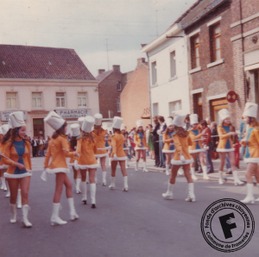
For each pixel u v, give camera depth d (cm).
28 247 645
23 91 4153
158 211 856
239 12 1809
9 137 776
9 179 792
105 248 613
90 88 4481
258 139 863
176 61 2497
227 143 1181
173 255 563
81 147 934
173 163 954
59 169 781
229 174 1398
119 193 1130
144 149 1695
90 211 896
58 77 4331
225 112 1190
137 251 589
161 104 2762
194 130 1309
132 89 4362
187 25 2255
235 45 1856
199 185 1197
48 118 787
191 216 794
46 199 1081
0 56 4269
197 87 2245
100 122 1323
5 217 886
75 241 662
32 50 4494
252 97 1772
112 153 1167
